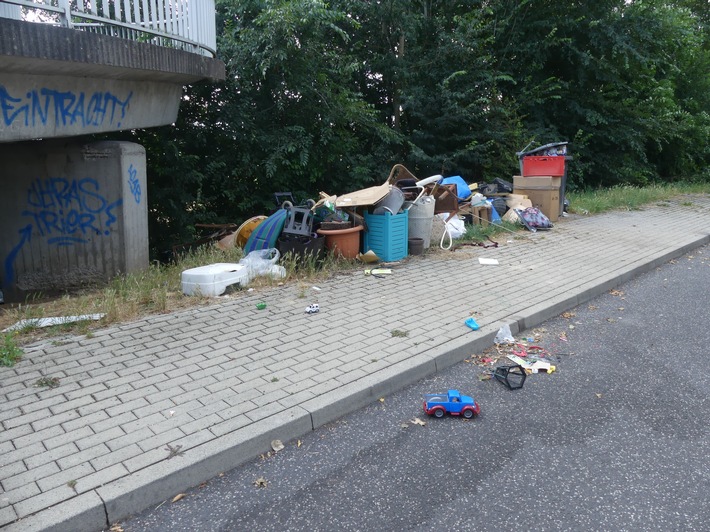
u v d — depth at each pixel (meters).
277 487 3.40
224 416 3.93
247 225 8.78
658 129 18.38
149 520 3.12
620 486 3.37
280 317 5.96
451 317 6.00
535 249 9.38
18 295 8.16
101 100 7.06
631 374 4.95
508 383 4.69
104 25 7.45
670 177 21.83
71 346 5.16
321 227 7.93
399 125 15.97
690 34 17.97
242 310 6.17
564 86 17.28
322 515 3.14
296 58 10.98
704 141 20.67
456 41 14.94
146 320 5.86
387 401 4.47
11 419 3.87
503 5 16.44
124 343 5.23
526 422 4.14
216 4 11.34
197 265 7.79
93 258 8.08
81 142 7.94
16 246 8.15
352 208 8.37
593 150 18.81
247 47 10.38
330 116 11.88
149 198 10.67
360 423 4.14
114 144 7.84
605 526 3.03
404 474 3.52
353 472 3.54
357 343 5.27
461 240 9.77
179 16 7.55
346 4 14.09
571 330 6.09
